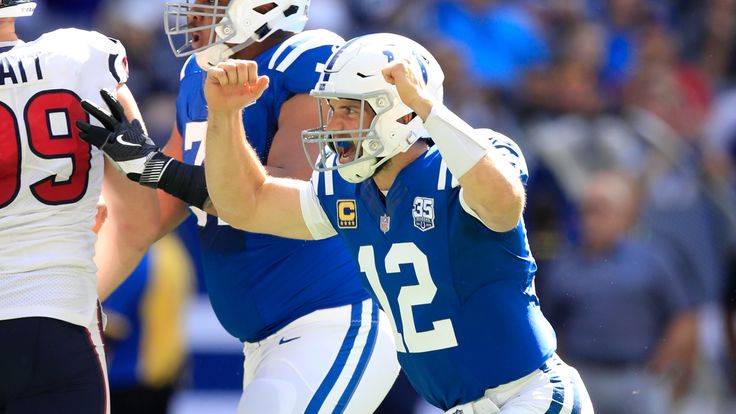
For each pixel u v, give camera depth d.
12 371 14.45
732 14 37.88
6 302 14.37
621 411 26.02
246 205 15.02
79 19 36.03
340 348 16.53
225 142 14.59
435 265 13.89
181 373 25.11
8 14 14.90
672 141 32.00
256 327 16.95
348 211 14.56
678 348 26.36
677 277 26.66
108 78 15.04
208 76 14.30
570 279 26.41
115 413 24.28
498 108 33.47
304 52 16.61
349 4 36.53
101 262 16.88
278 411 15.91
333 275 16.77
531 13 36.78
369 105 13.84
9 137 14.40
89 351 14.77
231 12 16.22
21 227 14.50
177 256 25.00
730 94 36.38
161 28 34.84
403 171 14.07
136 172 15.25
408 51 14.00
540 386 13.95
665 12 38.12
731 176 33.25
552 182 30.09
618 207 26.34
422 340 14.18
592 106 33.12
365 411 16.66
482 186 13.00
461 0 36.03
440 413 27.38
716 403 27.67
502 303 13.87
